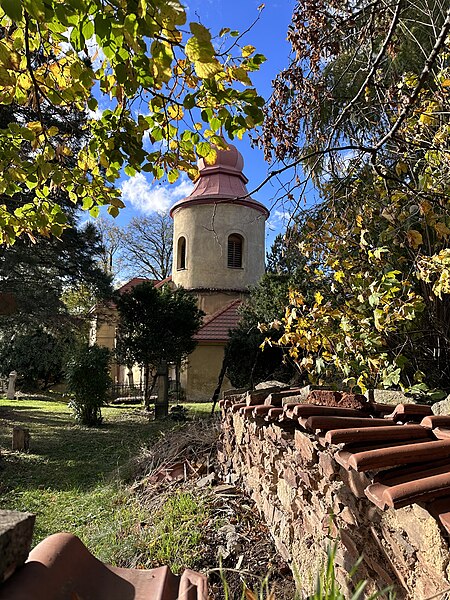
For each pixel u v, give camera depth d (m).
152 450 6.21
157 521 3.90
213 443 5.93
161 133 2.91
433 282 3.43
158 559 3.21
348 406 2.61
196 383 17.55
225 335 17.78
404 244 3.67
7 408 14.74
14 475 6.62
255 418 3.90
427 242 3.82
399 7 3.11
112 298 14.20
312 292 4.73
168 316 13.38
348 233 3.90
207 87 2.25
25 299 12.69
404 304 3.18
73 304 18.84
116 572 1.22
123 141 2.76
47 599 0.94
